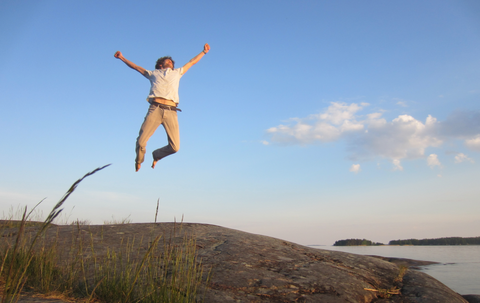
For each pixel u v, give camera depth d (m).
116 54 5.31
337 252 4.59
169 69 5.24
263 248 4.18
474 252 21.59
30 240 3.55
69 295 2.59
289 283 3.09
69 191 1.77
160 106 4.97
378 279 3.61
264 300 2.72
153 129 5.04
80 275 2.95
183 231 4.83
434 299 3.09
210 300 2.60
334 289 3.05
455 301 3.16
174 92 5.09
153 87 5.08
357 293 3.07
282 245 4.53
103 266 3.05
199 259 3.54
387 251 23.36
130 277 2.82
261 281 3.07
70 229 4.70
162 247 3.90
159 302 2.43
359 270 3.78
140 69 5.33
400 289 3.41
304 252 4.30
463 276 7.43
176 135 5.14
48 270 2.77
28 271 2.74
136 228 4.95
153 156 5.34
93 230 4.72
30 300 2.24
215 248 4.02
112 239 4.29
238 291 2.83
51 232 4.44
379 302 3.08
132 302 2.49
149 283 2.64
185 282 2.81
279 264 3.62
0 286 2.46
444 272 7.77
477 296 3.75
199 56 5.51
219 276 3.09
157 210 2.41
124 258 3.43
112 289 2.60
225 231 5.02
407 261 8.48
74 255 3.37
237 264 3.46
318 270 3.52
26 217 1.84
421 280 3.62
